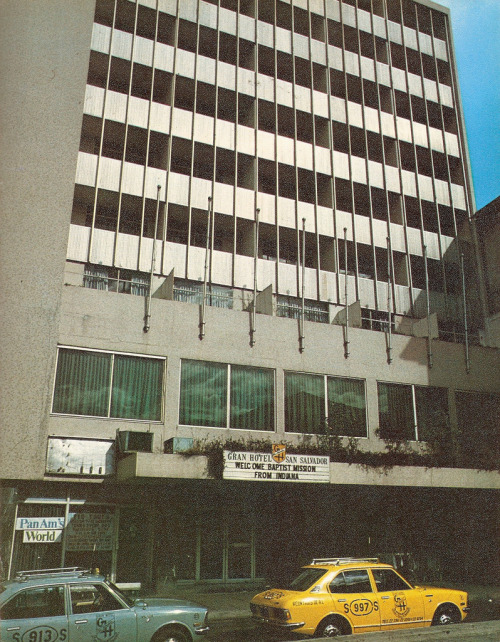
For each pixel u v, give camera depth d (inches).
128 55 922.7
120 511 627.2
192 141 915.4
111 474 618.2
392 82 1132.5
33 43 751.1
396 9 1240.2
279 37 1064.2
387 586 389.4
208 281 855.1
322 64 1085.1
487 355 877.8
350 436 746.8
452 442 789.9
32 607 290.4
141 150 951.0
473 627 343.6
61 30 779.4
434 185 1094.4
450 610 399.9
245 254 937.5
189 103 997.8
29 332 620.7
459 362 853.2
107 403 641.0
